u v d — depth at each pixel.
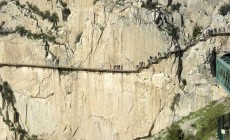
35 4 146.62
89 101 137.38
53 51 141.12
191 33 134.00
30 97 142.62
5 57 144.25
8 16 146.62
